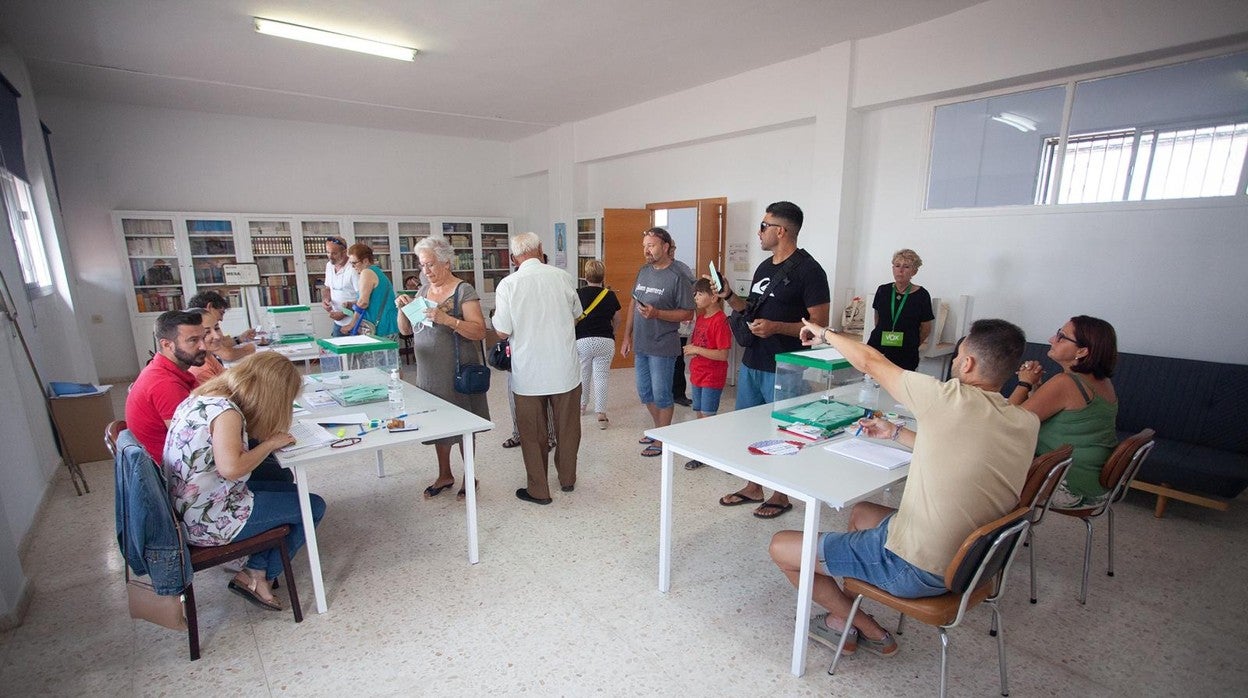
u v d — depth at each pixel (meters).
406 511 3.02
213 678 1.82
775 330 2.71
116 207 6.06
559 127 7.36
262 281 6.72
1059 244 3.52
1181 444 3.01
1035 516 2.23
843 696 1.75
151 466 1.67
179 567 1.76
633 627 2.08
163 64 4.66
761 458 1.93
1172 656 1.92
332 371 3.20
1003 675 1.74
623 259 6.59
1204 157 3.02
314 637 2.02
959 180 3.97
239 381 1.90
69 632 2.05
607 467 3.63
